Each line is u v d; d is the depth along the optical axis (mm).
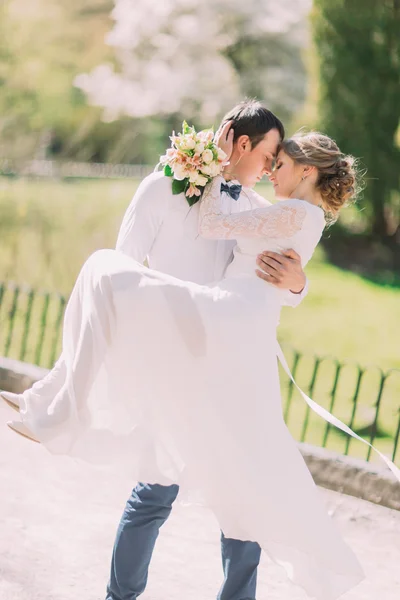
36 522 4000
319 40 15773
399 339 11992
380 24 15289
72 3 24438
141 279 2797
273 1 27203
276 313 2883
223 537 2930
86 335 2824
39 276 11312
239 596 2914
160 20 26062
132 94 25984
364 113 15727
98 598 3340
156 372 2791
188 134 2883
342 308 13406
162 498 2869
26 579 3400
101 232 13266
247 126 3021
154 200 2916
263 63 27859
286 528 2822
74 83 24828
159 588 3521
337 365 6086
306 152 2977
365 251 16484
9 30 22734
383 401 9055
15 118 22516
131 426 2844
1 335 9523
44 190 18156
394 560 4266
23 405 2926
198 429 2795
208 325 2764
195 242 2949
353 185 3037
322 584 2910
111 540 3912
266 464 2805
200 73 26359
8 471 4613
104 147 29312
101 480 4656
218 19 26812
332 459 5219
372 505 5004
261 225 2830
